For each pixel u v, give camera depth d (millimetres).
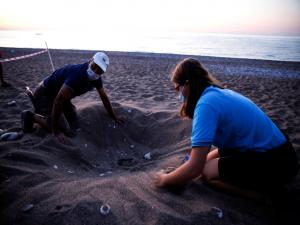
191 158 1841
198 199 2074
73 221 1765
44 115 3295
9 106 4520
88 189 2088
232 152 2094
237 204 2076
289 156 1956
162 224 1753
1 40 38344
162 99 5609
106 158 3223
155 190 2141
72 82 2859
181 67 1983
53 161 2656
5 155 2553
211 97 1871
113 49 23688
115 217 1799
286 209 2082
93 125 3541
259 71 10617
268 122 2010
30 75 7848
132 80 7641
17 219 1813
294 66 12258
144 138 3725
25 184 2162
